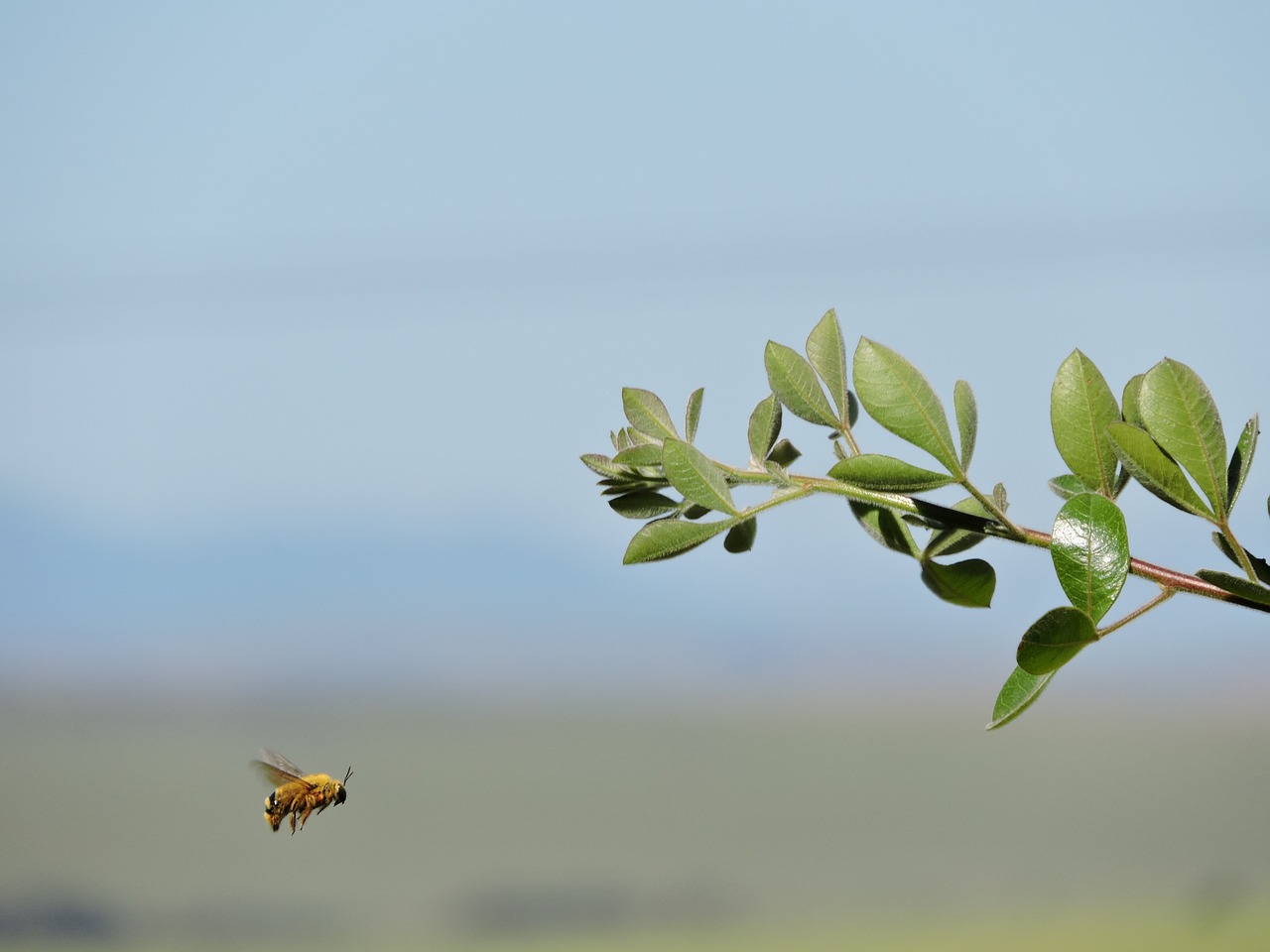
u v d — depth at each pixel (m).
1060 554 0.99
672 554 1.02
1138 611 0.99
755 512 1.02
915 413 1.02
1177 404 1.01
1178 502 1.01
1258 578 1.00
